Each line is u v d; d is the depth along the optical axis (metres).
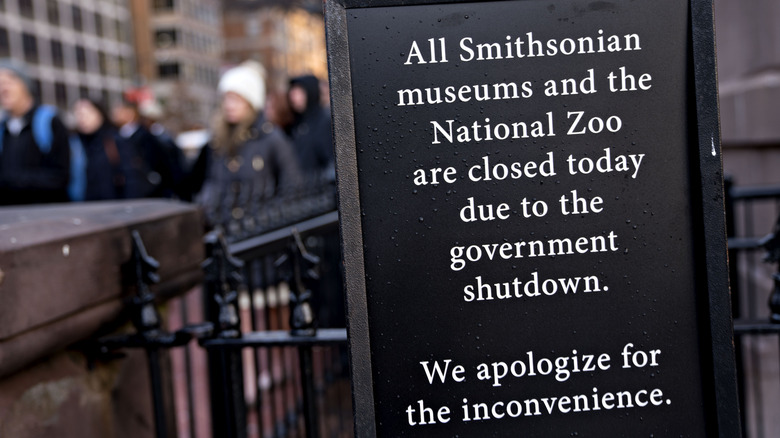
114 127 6.85
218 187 6.56
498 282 1.81
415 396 1.80
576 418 1.82
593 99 1.81
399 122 1.80
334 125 1.78
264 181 6.38
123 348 2.31
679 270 1.82
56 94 61.12
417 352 1.80
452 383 1.80
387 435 1.80
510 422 1.81
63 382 2.18
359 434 1.77
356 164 1.79
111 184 6.73
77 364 2.26
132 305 2.20
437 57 1.80
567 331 1.81
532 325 1.81
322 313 3.92
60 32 61.84
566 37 1.81
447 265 1.80
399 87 1.79
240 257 2.71
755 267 4.39
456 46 1.80
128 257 2.28
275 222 4.04
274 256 3.38
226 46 91.19
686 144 1.82
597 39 1.81
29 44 57.75
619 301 1.82
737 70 4.52
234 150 6.46
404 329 1.80
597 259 1.81
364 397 1.77
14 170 5.37
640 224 1.82
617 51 1.81
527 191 1.81
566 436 1.82
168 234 2.53
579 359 1.82
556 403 1.82
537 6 1.81
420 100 1.80
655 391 1.82
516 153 1.81
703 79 1.78
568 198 1.81
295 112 7.72
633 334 1.82
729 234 3.48
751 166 4.52
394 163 1.80
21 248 1.82
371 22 1.79
